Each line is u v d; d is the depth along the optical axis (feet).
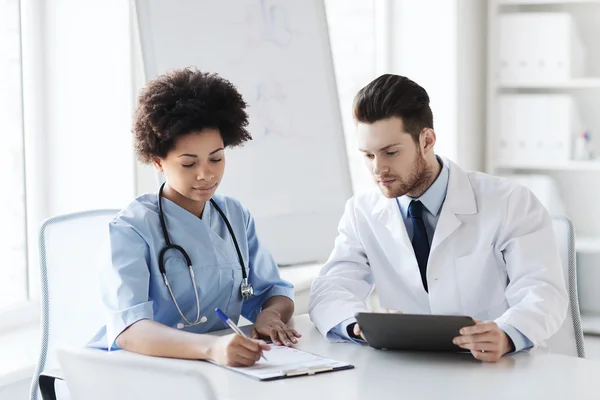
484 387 4.64
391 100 5.84
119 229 5.71
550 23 11.99
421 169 6.07
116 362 3.80
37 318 9.18
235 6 9.23
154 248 5.76
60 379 5.50
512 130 12.35
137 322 5.43
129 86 9.09
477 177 6.46
